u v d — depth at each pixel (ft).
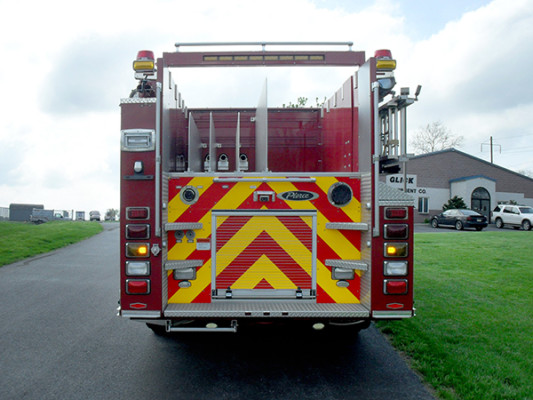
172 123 12.73
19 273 28.58
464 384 11.10
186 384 11.41
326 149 16.81
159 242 10.70
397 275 10.87
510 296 20.31
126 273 10.71
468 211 79.10
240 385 11.36
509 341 14.29
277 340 15.19
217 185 11.78
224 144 17.61
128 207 10.68
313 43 12.97
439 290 21.45
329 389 11.13
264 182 11.83
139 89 11.51
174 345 14.65
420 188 107.04
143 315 10.73
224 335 15.80
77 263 33.14
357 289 11.87
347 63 13.19
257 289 11.78
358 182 11.97
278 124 17.63
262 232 11.81
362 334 15.76
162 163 10.91
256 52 13.04
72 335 15.67
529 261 30.63
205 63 12.91
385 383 11.52
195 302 11.64
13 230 53.52
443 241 44.75
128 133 10.73
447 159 109.81
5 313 18.62
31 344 14.66
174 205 11.66
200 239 11.70
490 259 31.60
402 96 11.85
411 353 13.69
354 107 13.03
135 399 10.52
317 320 11.32
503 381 11.34
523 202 114.42
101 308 19.52
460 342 14.26
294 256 11.84
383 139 13.57
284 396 10.70
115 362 13.02
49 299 21.21
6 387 11.21
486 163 112.16
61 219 141.69
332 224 11.74
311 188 11.91
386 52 11.51
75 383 11.48
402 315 10.87
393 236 10.84
